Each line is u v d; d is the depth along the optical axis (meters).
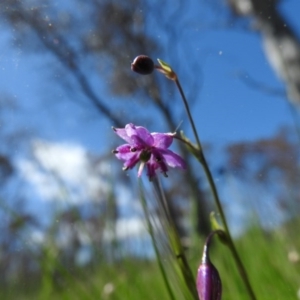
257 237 0.19
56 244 0.16
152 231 0.11
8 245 0.18
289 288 0.16
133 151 0.11
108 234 0.17
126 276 0.17
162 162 0.10
